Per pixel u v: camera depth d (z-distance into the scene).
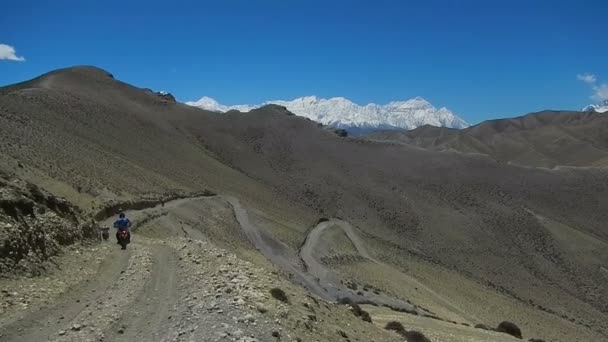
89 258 24.89
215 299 15.65
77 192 55.09
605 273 155.38
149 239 39.50
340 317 20.88
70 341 12.67
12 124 79.12
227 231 85.75
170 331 13.34
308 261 92.69
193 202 96.75
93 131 133.62
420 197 196.88
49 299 16.59
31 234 21.58
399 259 127.12
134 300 17.09
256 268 23.66
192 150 184.00
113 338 13.26
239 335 12.21
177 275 21.38
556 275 151.12
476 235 170.62
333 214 176.38
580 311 128.25
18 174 47.88
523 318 95.94
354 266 102.25
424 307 74.94
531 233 175.50
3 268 18.05
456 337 31.19
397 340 21.89
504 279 142.75
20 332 13.38
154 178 103.31
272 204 150.62
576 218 196.38
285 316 15.26
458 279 125.19
